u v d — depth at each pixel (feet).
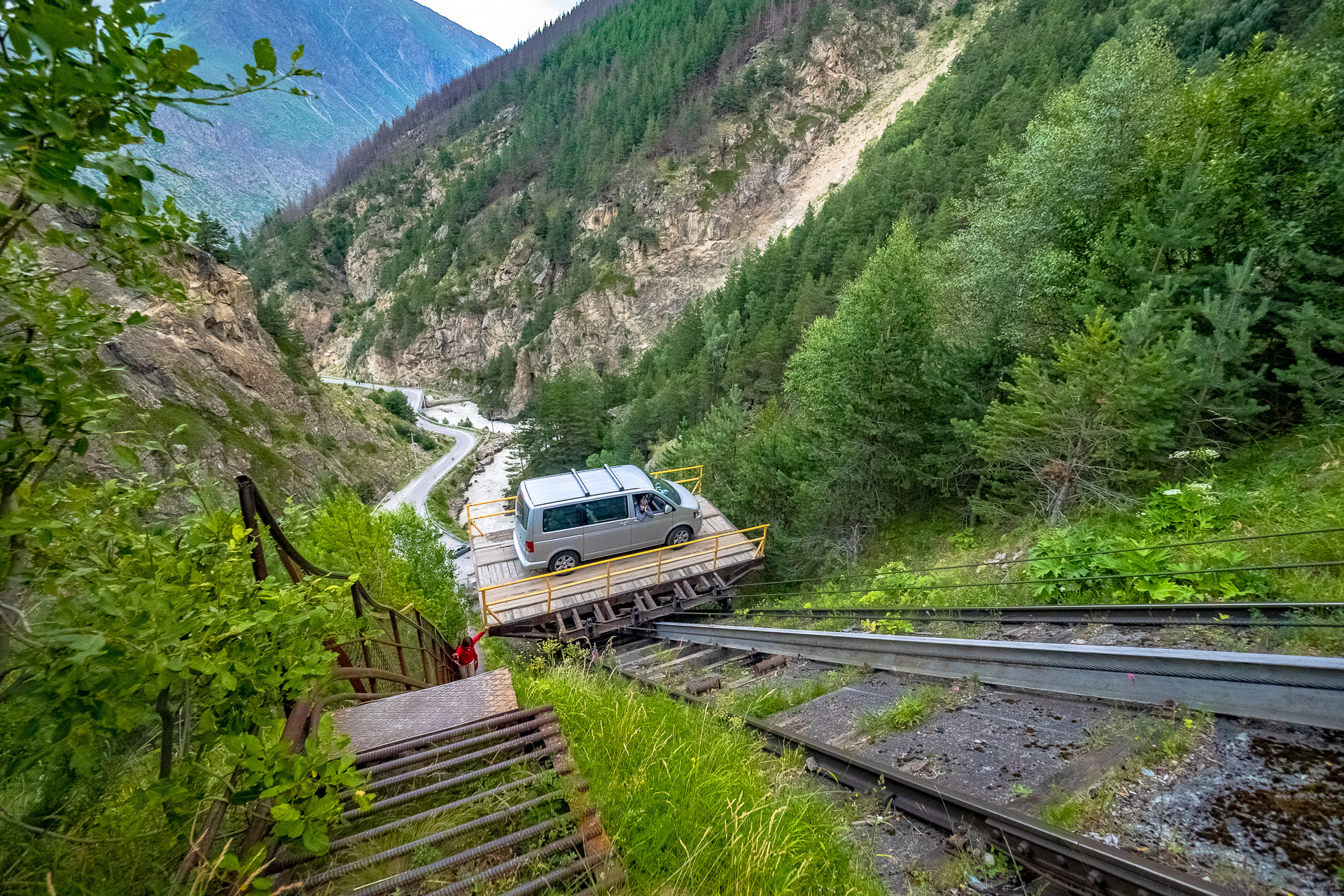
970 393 46.09
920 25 430.20
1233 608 18.80
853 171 359.25
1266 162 36.99
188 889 6.95
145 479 6.85
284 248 566.77
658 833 9.49
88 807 8.09
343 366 498.69
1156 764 12.57
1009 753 14.53
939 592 30.55
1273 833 10.14
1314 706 12.19
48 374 5.63
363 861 8.02
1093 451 33.22
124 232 5.69
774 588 48.93
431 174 577.84
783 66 404.57
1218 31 129.08
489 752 10.53
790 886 8.86
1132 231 37.45
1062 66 205.87
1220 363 29.94
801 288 186.29
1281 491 25.30
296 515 13.10
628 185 396.98
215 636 6.50
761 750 15.74
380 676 13.56
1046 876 10.59
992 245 61.00
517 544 42.01
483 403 404.77
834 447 50.62
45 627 5.47
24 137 4.74
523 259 434.30
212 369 195.83
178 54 4.92
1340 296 29.50
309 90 5.43
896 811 13.38
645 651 37.76
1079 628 21.45
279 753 7.32
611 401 270.46
